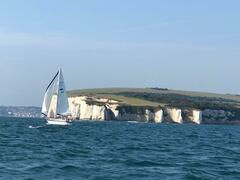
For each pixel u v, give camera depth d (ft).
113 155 157.17
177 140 276.00
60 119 451.94
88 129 419.95
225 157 165.58
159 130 460.14
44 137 266.16
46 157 143.95
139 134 348.79
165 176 110.93
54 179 100.83
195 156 166.40
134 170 118.93
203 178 109.60
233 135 394.73
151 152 177.78
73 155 153.17
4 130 343.46
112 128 475.31
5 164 123.13
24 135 282.77
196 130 502.79
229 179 110.32
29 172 109.81
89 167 121.08
